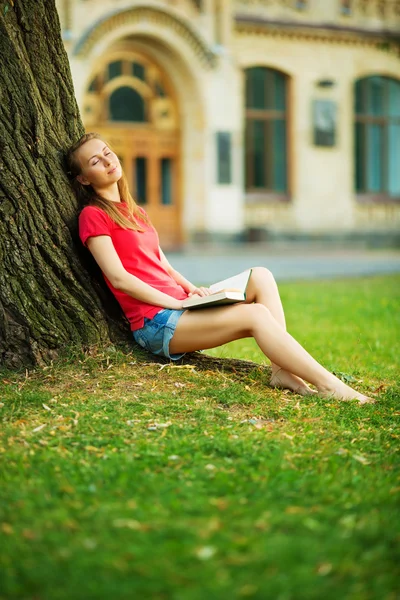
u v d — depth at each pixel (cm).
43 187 520
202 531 298
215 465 377
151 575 269
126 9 2264
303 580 266
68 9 2203
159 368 522
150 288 512
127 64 2403
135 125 2442
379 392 548
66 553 283
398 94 2891
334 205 2772
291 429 446
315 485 354
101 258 509
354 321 993
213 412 459
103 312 537
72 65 2216
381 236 2870
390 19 2809
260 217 2645
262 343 500
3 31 512
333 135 2736
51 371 506
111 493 340
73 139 552
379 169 2894
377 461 396
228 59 2494
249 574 271
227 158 2533
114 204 527
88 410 450
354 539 297
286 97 2662
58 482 351
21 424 430
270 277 533
